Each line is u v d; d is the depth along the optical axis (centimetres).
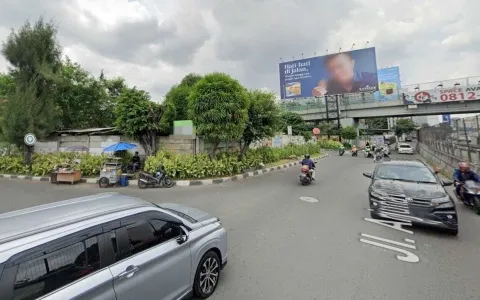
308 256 388
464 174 695
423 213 471
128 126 1112
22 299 157
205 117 1055
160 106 1167
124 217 231
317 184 995
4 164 1301
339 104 3381
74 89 1641
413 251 403
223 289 304
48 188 954
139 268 219
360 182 1025
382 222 541
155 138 1206
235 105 1059
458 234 471
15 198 786
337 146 3092
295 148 2152
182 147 1198
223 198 769
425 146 2425
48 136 1382
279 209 647
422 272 340
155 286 232
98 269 196
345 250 408
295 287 306
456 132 1142
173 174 1047
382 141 4116
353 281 319
